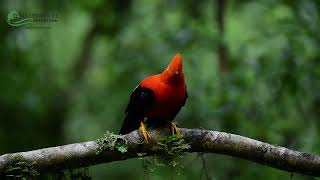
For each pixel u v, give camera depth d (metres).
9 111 14.70
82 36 15.52
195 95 11.81
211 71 13.80
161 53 12.70
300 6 11.41
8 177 6.50
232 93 11.38
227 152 7.06
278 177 10.88
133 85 13.02
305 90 11.23
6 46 13.68
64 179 7.11
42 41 14.78
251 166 11.34
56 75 15.38
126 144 6.89
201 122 11.63
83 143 6.79
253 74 11.49
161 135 7.16
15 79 14.23
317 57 11.19
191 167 11.55
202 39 12.34
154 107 7.70
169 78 7.60
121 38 13.77
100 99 14.66
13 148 14.62
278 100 11.33
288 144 11.26
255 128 11.27
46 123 14.95
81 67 15.62
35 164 6.58
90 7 13.84
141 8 14.64
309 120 11.51
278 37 11.76
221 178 11.50
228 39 12.55
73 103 15.28
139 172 14.48
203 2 13.62
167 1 13.78
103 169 14.56
